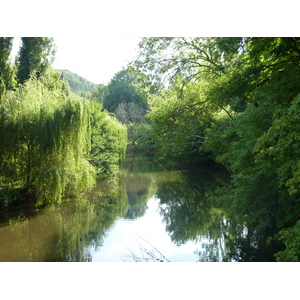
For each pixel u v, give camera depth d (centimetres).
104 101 5294
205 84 1277
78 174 1391
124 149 2508
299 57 690
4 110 1184
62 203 1395
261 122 796
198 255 847
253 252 862
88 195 1638
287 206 812
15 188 1306
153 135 1362
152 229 1105
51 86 2211
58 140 1244
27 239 964
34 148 1245
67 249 888
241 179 852
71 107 1286
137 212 1343
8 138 1184
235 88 806
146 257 820
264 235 914
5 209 1231
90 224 1148
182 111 1253
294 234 546
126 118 3872
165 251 880
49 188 1227
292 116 472
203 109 1252
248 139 808
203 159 2731
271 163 699
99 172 2100
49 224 1116
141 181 2116
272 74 736
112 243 943
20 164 1261
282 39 661
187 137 1295
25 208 1267
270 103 779
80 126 1297
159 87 1219
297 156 520
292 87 696
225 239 992
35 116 1240
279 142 490
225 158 1112
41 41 2270
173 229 1108
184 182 2062
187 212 1349
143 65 1202
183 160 2797
